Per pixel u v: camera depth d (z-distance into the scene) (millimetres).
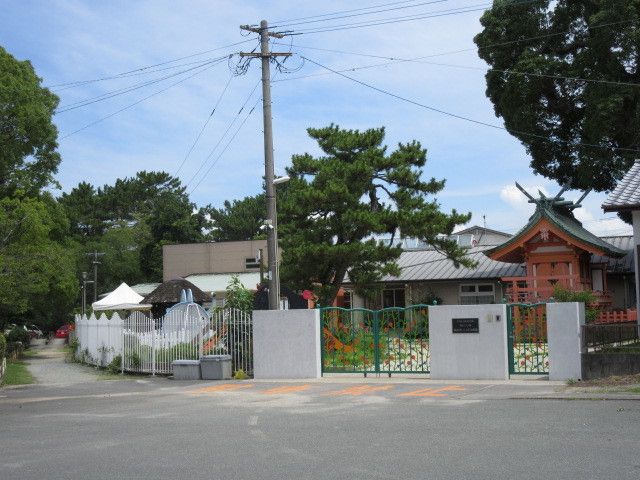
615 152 34406
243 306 23250
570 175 38938
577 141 38000
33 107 37469
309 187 31094
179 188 94750
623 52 33344
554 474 7996
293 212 31766
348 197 30703
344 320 20875
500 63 38312
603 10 33719
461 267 41062
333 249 30391
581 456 8852
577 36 37938
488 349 18531
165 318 24312
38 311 48219
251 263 60594
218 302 36500
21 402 18078
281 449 10055
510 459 8844
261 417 13406
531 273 33719
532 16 37281
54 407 16531
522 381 17812
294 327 20828
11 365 33594
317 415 13414
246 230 89188
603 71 34469
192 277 55594
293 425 12250
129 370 25875
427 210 31172
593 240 33312
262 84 24484
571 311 17688
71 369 30156
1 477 8852
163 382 21875
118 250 79500
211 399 16750
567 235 32438
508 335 18672
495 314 18547
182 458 9648
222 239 89250
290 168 32719
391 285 42125
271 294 23391
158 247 80188
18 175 40594
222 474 8609
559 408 13125
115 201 90875
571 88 36281
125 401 17125
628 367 17000
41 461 9789
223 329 22422
